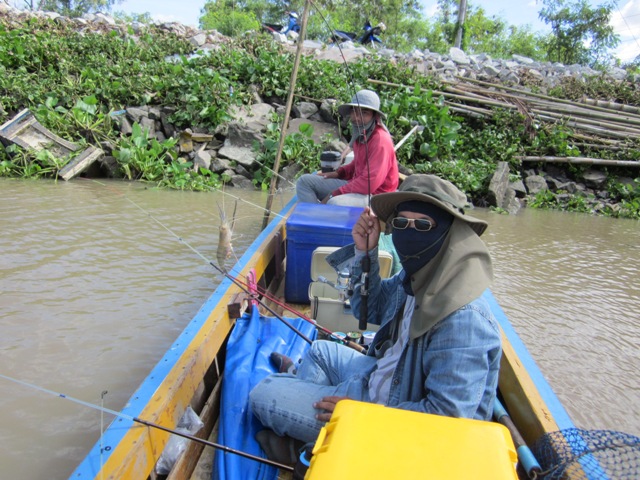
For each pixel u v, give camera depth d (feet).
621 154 34.71
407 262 6.02
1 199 23.65
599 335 14.25
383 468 4.30
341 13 77.46
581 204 32.07
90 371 10.60
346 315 11.11
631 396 11.56
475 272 5.62
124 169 29.84
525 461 5.63
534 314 15.42
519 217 29.09
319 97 36.17
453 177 31.45
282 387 7.22
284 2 89.81
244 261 11.52
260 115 34.37
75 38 41.70
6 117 32.40
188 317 12.98
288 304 12.99
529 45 114.42
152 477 6.56
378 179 14.40
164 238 18.78
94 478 5.15
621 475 5.17
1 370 10.53
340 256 8.13
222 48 40.01
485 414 5.84
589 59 85.30
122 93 34.24
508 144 35.40
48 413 9.34
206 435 7.97
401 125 34.22
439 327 5.62
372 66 39.99
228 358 9.16
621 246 23.38
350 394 6.85
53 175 29.71
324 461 4.44
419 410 5.66
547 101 40.65
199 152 31.42
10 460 8.24
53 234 18.74
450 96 38.65
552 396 6.81
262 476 6.86
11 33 39.96
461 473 4.26
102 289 14.34
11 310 12.95
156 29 49.29
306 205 13.75
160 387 6.66
